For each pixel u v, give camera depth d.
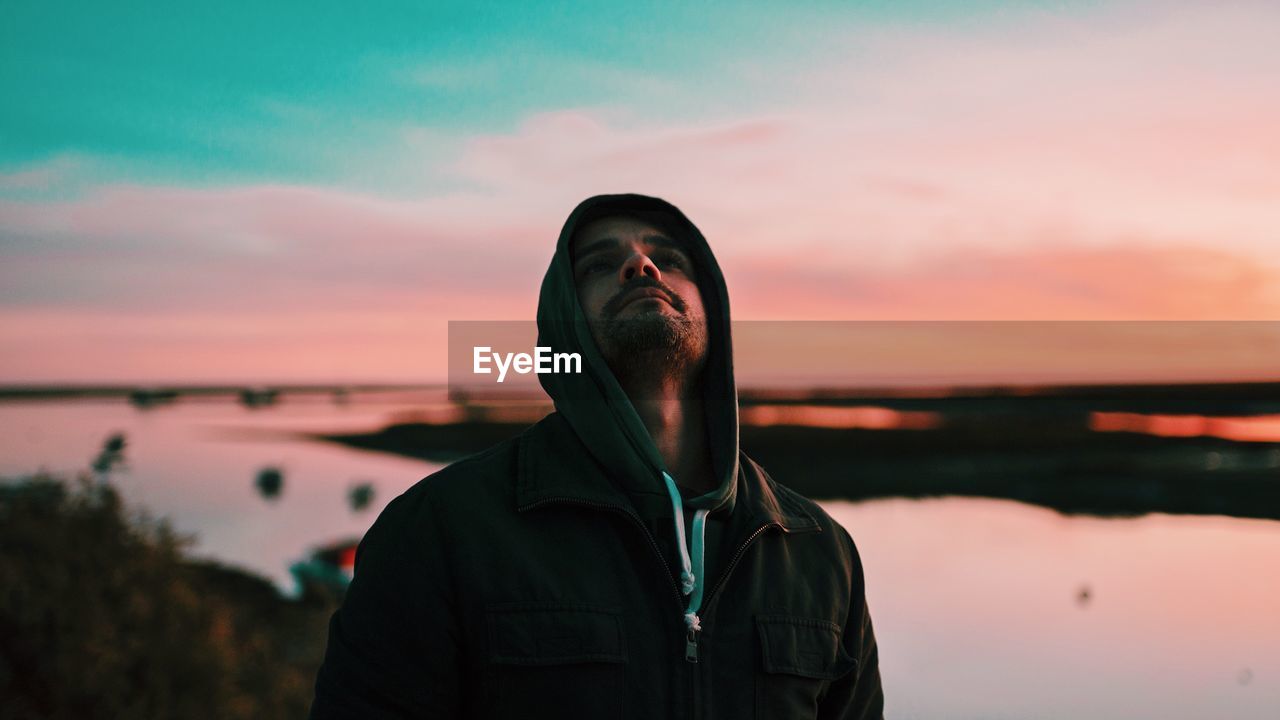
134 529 5.75
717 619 1.35
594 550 1.34
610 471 1.39
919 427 106.19
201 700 5.25
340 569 18.98
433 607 1.28
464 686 1.28
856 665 1.47
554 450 1.44
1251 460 70.19
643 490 1.37
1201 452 80.12
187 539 6.11
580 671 1.24
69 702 4.71
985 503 54.72
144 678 5.04
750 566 1.42
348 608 1.34
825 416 109.69
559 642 1.25
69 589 5.00
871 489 65.75
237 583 12.03
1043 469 73.50
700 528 1.37
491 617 1.26
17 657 4.70
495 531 1.32
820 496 61.44
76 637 4.86
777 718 1.33
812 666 1.40
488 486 1.39
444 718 1.28
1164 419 107.25
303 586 14.35
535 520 1.35
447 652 1.27
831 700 1.49
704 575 1.37
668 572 1.32
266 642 6.52
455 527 1.32
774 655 1.34
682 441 1.50
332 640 1.34
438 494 1.38
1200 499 51.09
